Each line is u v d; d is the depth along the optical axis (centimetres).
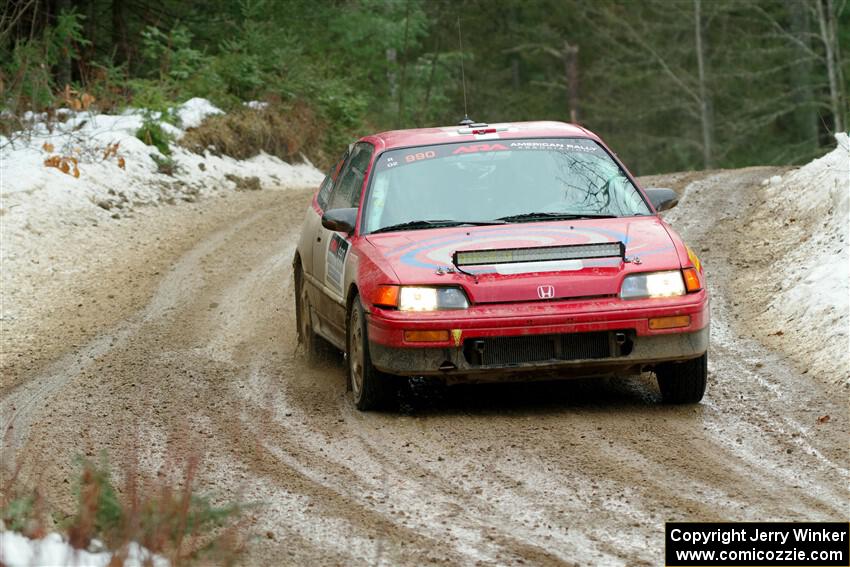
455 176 2111
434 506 1480
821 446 1662
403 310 1836
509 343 1827
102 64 6881
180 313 2942
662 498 1472
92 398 2148
